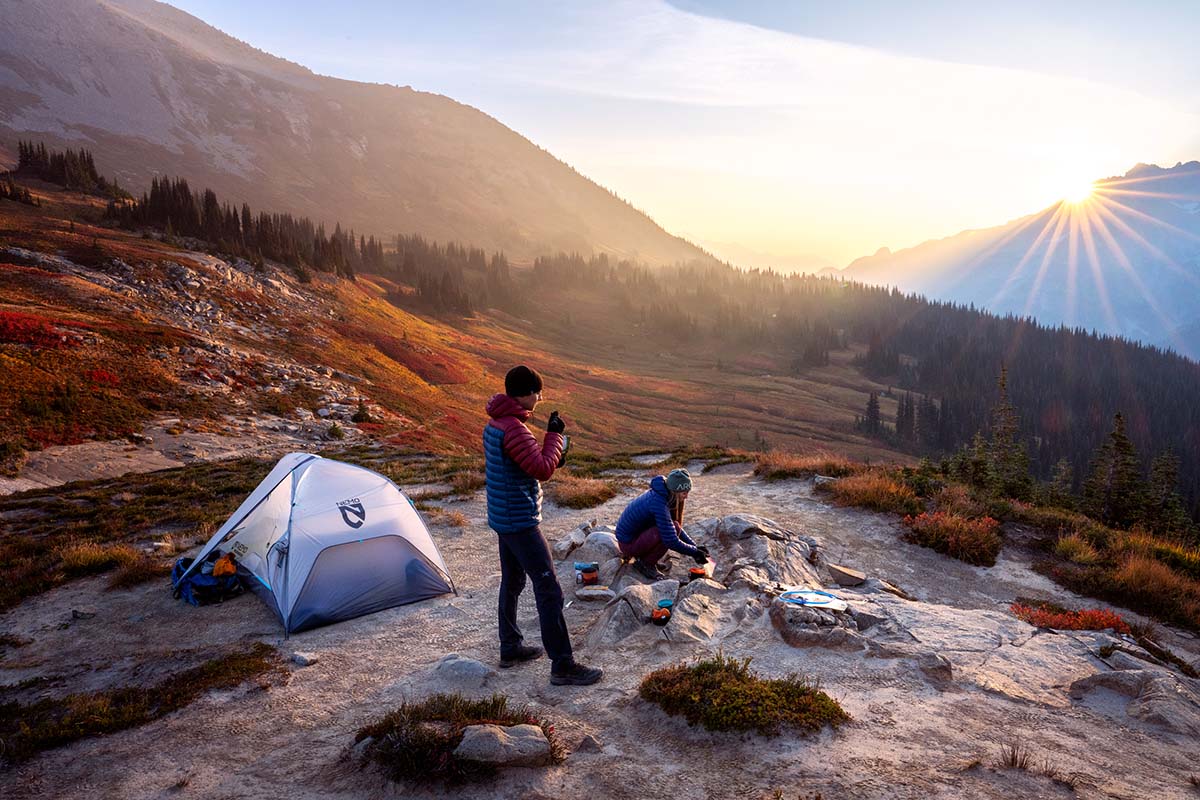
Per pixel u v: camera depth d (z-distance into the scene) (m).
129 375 45.50
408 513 8.59
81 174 154.12
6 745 4.50
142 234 112.50
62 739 4.60
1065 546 10.12
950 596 8.56
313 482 8.42
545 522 11.73
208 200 135.50
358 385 73.19
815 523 11.09
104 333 52.03
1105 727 4.46
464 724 4.05
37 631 7.71
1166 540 11.47
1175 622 8.14
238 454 36.34
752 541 8.63
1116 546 10.18
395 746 3.85
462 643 6.48
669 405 161.75
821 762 3.77
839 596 7.01
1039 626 6.84
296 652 6.34
